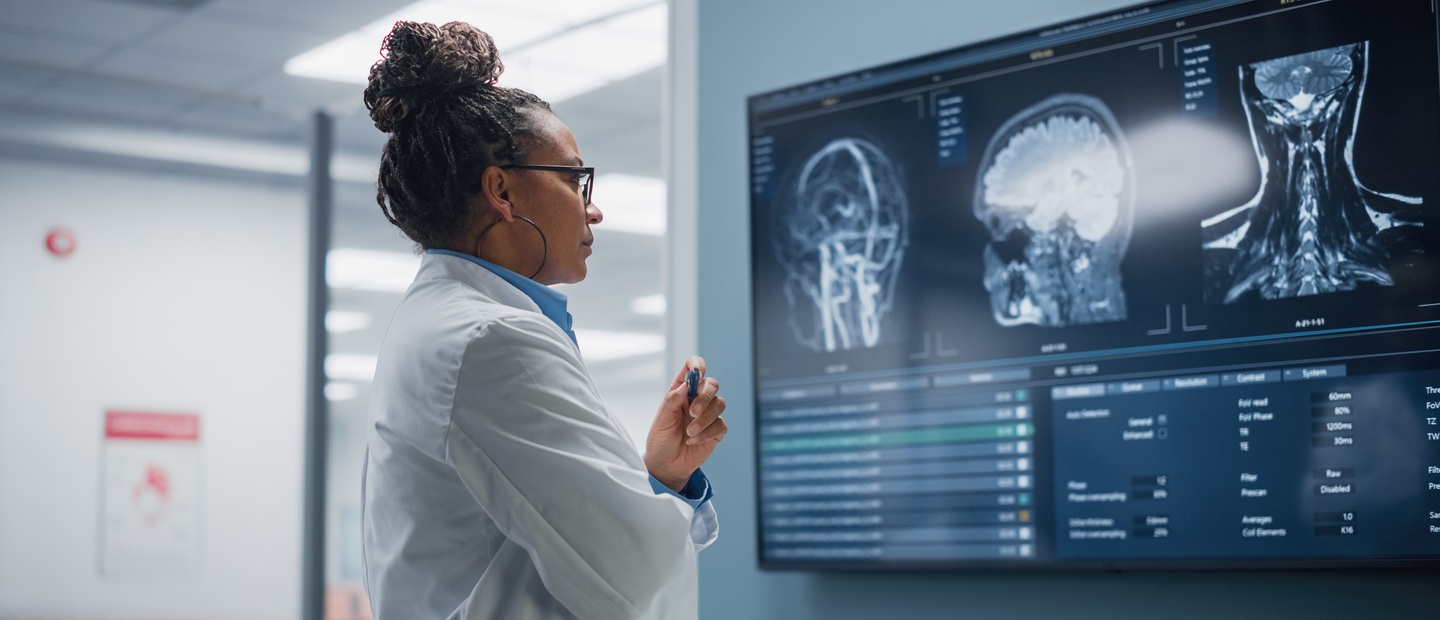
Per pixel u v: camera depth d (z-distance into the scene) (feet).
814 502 7.51
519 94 4.71
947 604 7.20
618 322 31.37
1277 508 6.06
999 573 7.03
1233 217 6.27
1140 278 6.52
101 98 16.66
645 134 18.97
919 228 7.26
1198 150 6.40
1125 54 6.65
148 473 17.03
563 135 4.75
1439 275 5.72
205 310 17.76
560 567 4.02
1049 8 7.11
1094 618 6.72
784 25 8.27
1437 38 5.79
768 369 7.77
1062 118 6.82
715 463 8.21
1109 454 6.54
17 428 16.31
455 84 4.51
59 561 16.26
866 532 7.30
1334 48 6.05
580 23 14.96
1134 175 6.58
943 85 7.24
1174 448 6.35
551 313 4.73
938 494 7.06
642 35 15.35
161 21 14.51
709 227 8.46
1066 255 6.75
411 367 4.34
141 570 16.80
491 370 4.15
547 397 4.12
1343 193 5.98
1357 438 5.88
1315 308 6.02
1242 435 6.17
